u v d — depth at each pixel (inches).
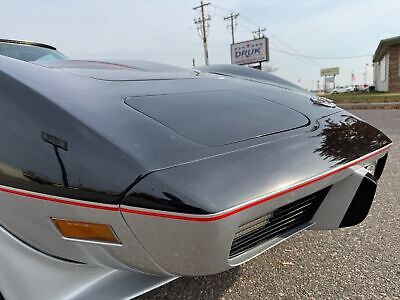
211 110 56.1
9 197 43.9
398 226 86.1
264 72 97.0
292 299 61.2
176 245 38.7
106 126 43.0
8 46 104.0
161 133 45.2
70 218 40.9
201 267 40.4
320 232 85.4
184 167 40.6
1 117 44.4
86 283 48.1
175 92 59.9
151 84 61.6
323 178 49.9
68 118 42.4
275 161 47.1
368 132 68.1
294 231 55.2
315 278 66.9
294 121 61.1
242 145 48.0
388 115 327.9
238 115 57.1
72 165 39.9
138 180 38.4
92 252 43.3
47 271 46.9
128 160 39.5
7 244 47.3
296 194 46.2
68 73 57.3
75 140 40.9
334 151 55.4
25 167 42.1
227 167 42.7
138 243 39.8
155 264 41.2
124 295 47.6
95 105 46.8
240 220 39.9
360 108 471.8
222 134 49.2
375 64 1264.8
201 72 84.4
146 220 38.2
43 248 46.2
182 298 62.6
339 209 58.9
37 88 45.8
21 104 44.2
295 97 75.4
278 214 52.1
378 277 66.1
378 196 106.7
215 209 37.6
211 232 37.8
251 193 41.0
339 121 68.2
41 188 41.2
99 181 38.9
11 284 47.6
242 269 70.9
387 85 928.3
